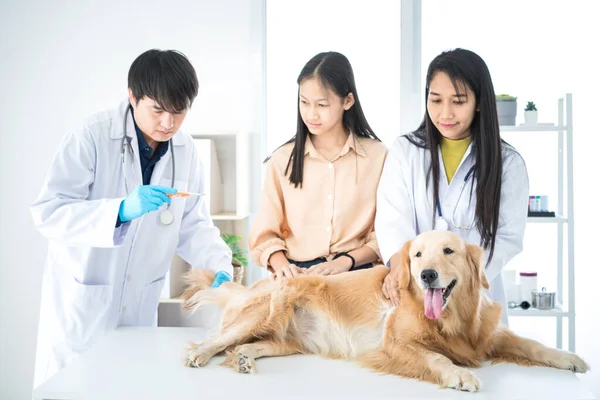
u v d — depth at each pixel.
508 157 1.83
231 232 3.24
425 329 1.49
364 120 2.04
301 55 3.22
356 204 1.99
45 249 3.27
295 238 2.03
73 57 3.26
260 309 1.63
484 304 1.56
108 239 1.70
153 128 1.78
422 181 1.85
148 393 1.32
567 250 3.01
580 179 3.05
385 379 1.41
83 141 1.83
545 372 1.45
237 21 3.20
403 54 3.12
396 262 1.74
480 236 1.82
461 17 3.15
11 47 3.26
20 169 3.27
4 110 3.26
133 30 3.24
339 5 3.18
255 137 3.23
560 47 3.13
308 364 1.53
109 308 1.91
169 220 1.92
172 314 3.02
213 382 1.38
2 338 3.27
